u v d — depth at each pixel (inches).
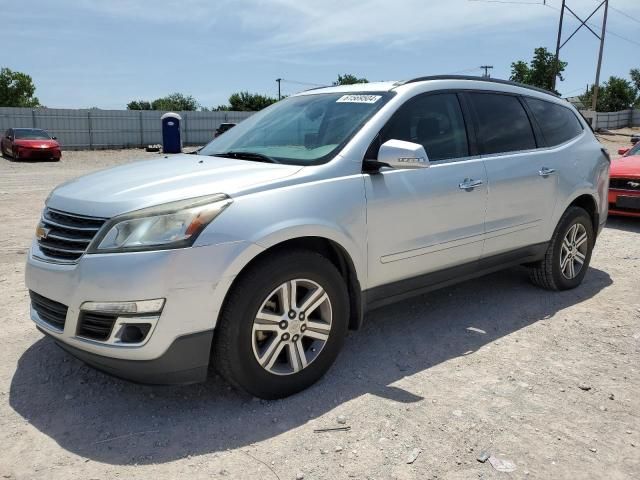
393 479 99.3
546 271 196.2
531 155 181.2
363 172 136.5
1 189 502.3
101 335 111.6
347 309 134.1
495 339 161.2
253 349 118.3
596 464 104.2
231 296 115.0
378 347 154.7
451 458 105.3
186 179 123.5
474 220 161.8
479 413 121.0
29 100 2389.3
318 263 125.6
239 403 124.0
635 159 342.6
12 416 118.4
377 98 150.6
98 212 115.0
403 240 144.1
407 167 130.3
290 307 123.1
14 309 178.5
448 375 138.6
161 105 2829.7
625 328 169.6
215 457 105.2
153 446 108.5
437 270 156.3
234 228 112.8
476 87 173.0
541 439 111.8
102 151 1267.2
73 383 132.6
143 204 112.8
